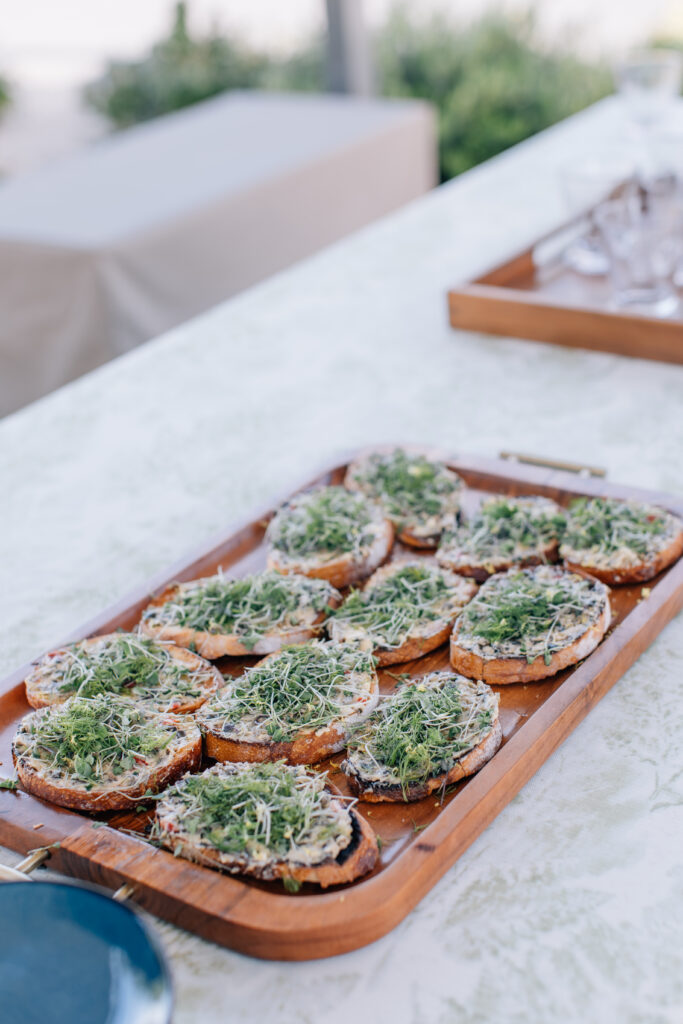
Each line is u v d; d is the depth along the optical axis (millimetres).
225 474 1324
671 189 1552
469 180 2139
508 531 1151
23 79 3812
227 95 3500
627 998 867
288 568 1146
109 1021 785
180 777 981
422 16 3943
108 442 1400
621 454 1300
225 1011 875
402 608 1093
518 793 974
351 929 883
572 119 2461
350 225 2977
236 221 2521
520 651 1031
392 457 1269
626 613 1088
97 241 2217
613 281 1535
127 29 3902
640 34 3779
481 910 910
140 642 1073
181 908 894
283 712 1004
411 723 984
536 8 3826
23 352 2348
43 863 943
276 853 908
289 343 1575
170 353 1582
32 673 1064
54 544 1246
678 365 1447
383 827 945
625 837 943
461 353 1514
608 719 1021
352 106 3275
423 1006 871
